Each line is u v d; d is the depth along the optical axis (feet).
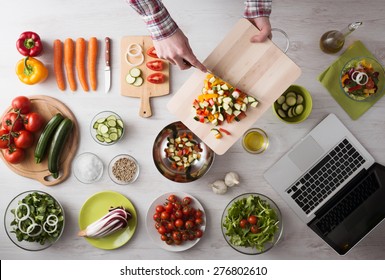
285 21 6.02
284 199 5.89
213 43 6.04
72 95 6.07
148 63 5.90
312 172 5.89
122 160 5.91
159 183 6.03
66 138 5.89
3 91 6.08
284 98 5.79
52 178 6.07
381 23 6.01
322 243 6.00
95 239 5.97
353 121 6.00
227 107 5.09
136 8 4.53
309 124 6.00
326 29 6.02
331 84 5.98
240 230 5.68
